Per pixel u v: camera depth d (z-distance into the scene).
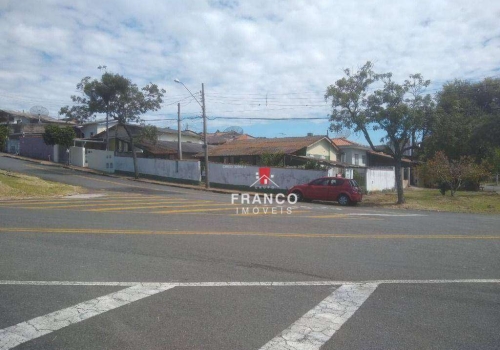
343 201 23.16
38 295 5.72
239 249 9.01
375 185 32.22
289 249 9.10
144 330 4.57
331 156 42.50
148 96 35.94
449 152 34.62
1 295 5.70
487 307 5.52
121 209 16.38
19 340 4.28
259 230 11.70
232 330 4.61
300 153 37.28
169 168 36.66
